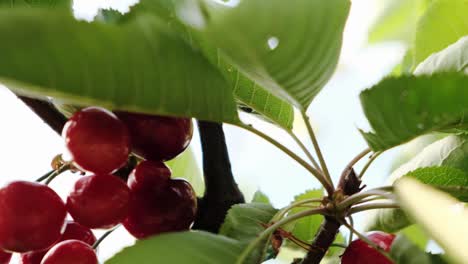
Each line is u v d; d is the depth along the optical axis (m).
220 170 0.37
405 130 0.30
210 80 0.29
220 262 0.29
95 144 0.31
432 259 0.29
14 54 0.24
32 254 0.35
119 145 0.32
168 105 0.28
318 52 0.28
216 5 0.25
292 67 0.28
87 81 0.26
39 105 0.34
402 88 0.29
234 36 0.26
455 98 0.29
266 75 0.28
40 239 0.32
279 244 0.34
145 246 0.28
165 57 0.27
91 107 0.32
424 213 0.24
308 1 0.26
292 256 0.48
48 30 0.24
